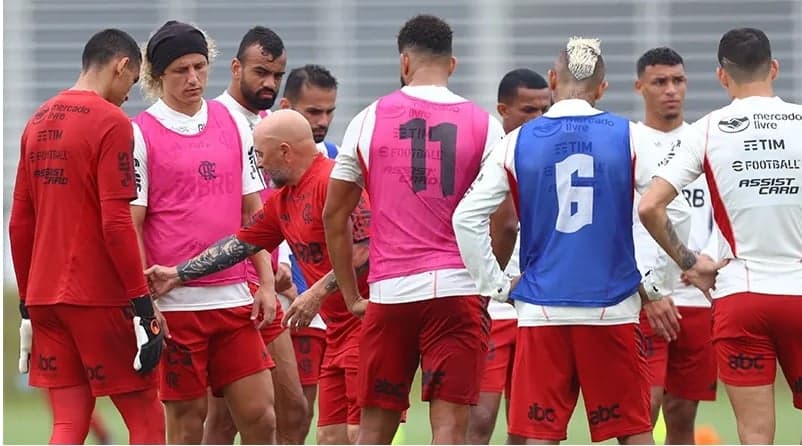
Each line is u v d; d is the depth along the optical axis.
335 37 63.62
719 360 23.73
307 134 24.88
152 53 25.08
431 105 22.70
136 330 22.47
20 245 23.47
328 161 25.12
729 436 41.59
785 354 23.38
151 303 22.58
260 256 26.19
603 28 63.12
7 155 61.53
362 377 23.23
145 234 25.27
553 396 21.97
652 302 22.52
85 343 22.80
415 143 22.52
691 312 30.25
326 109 30.67
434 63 23.03
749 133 22.84
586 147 21.73
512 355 30.17
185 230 25.16
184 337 25.14
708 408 51.66
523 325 22.11
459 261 22.56
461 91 63.19
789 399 53.03
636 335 22.02
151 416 23.25
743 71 23.27
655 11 63.38
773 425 23.39
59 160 22.48
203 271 24.77
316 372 30.72
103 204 22.16
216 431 28.86
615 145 21.75
